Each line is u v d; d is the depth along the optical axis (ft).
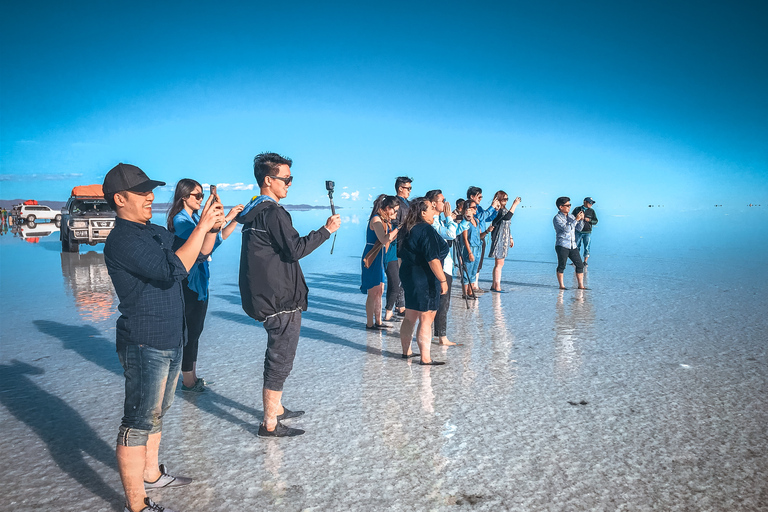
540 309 26.12
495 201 31.48
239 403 14.39
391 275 24.35
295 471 10.55
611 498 9.39
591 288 31.86
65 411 13.83
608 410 13.37
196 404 14.34
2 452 11.53
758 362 16.90
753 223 118.73
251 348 20.02
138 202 8.57
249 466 10.80
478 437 11.97
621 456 10.95
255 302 11.82
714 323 22.09
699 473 10.21
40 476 10.49
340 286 36.06
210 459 11.12
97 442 12.04
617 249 55.21
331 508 9.20
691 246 57.06
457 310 26.35
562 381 15.62
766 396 14.06
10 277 39.91
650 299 27.68
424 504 9.28
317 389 15.35
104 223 59.52
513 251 57.47
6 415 13.55
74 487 10.06
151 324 8.61
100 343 20.68
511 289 32.35
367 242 23.48
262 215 11.80
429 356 17.72
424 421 12.93
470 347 19.60
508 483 9.96
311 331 22.82
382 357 18.66
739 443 11.44
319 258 54.65
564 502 9.29
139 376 8.59
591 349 18.89
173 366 9.40
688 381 15.34
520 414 13.24
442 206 21.71
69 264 48.83
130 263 8.26
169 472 10.56
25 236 96.78
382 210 21.18
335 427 12.66
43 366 17.74
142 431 8.70
